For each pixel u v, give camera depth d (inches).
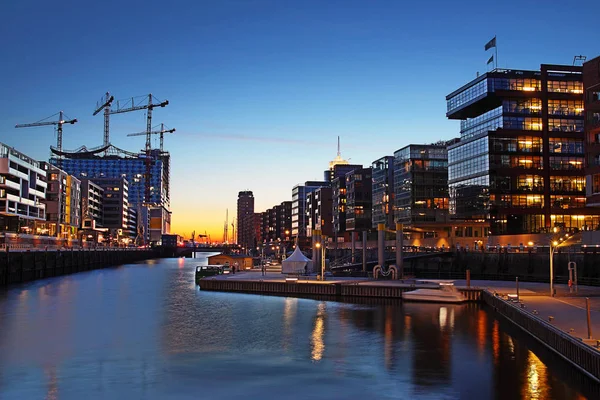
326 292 3609.7
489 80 5846.5
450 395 1391.5
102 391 1456.7
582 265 3420.3
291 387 1478.8
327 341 2094.0
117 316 2783.0
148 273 6879.9
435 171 7199.8
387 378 1557.6
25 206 7234.3
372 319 2588.6
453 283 3412.9
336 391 1440.7
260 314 2822.3
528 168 5812.0
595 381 1346.0
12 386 1503.4
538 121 5900.6
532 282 3678.6
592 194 3951.8
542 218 5772.6
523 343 1935.3
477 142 6023.6
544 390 1402.6
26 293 3934.5
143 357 1844.2
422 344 2000.5
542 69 5930.1
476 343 1983.3
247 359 1808.6
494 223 5728.3
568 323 1766.7
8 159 6525.6
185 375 1606.8
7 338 2175.2
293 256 4756.4
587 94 4025.6
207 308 3083.2
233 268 5201.8
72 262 6953.7
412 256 4955.7
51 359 1813.5
